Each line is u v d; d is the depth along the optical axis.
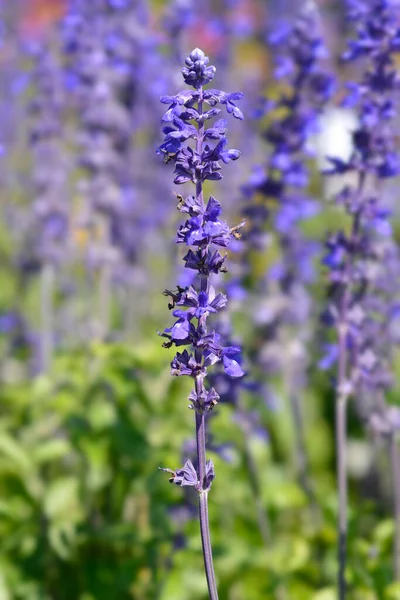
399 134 0.85
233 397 0.92
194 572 0.94
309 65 0.91
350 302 0.88
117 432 0.99
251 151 1.45
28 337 1.37
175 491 0.95
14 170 1.59
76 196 1.33
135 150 1.39
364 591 0.93
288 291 1.02
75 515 0.99
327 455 1.29
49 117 1.24
